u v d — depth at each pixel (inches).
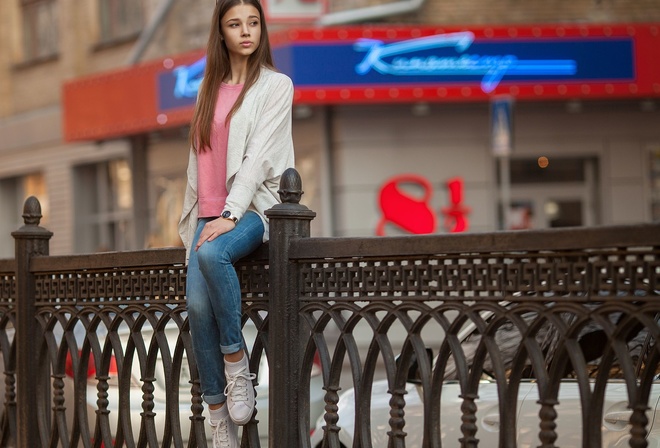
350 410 300.8
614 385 235.6
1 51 1190.3
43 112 1140.5
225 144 210.1
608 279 157.2
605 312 157.2
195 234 212.1
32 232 277.0
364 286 192.5
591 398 159.0
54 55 1131.3
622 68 813.2
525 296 167.8
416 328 183.9
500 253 170.9
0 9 1191.6
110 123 936.3
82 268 254.4
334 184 842.8
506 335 263.6
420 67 796.0
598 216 866.1
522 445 244.8
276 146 208.7
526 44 805.2
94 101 951.6
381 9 826.8
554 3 864.3
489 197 849.5
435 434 181.3
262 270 211.5
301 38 789.2
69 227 1117.1
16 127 1174.3
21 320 277.1
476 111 848.3
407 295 186.1
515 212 861.8
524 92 805.2
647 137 861.8
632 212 859.4
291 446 203.0
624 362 154.6
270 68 215.8
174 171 976.9
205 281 206.5
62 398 264.8
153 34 951.6
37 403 274.8
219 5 211.8
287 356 203.6
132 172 1011.3
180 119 864.9
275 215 204.2
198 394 224.1
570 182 868.6
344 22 823.7
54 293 269.0
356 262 194.2
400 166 840.9
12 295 289.6
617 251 155.9
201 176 211.6
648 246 151.6
